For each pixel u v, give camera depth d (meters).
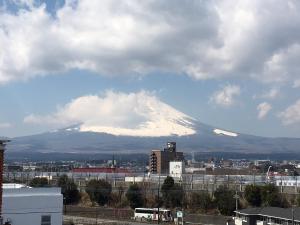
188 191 122.44
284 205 107.12
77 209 117.88
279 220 82.19
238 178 150.25
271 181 136.25
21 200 53.44
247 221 87.94
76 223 91.81
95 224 91.12
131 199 122.88
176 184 125.06
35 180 138.88
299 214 80.81
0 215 42.66
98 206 127.12
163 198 121.38
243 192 115.06
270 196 107.06
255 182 127.12
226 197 108.69
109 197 128.38
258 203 109.00
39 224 54.34
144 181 145.62
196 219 101.56
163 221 102.88
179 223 98.50
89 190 130.88
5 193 52.97
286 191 117.50
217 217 101.19
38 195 54.59
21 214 53.34
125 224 93.50
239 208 107.88
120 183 144.62
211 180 142.12
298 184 130.50
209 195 116.12
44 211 54.75
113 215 110.06
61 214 55.88
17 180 148.88
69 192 129.88
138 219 105.94
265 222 85.25
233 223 94.81
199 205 115.44
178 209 114.25
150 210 106.12
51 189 55.88
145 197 124.12
